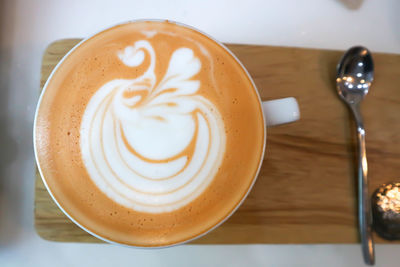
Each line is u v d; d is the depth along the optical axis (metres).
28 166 0.27
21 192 0.27
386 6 0.29
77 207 0.21
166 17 0.28
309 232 0.26
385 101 0.27
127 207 0.21
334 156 0.26
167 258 0.27
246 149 0.22
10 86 0.27
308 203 0.26
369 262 0.25
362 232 0.26
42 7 0.28
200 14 0.28
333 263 0.27
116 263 0.27
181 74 0.22
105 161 0.21
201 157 0.21
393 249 0.28
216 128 0.22
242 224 0.26
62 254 0.26
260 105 0.22
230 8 0.29
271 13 0.29
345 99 0.26
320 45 0.29
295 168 0.26
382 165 0.27
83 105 0.21
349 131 0.27
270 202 0.26
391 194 0.26
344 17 0.29
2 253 0.26
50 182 0.21
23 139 0.27
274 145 0.26
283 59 0.27
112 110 0.21
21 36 0.28
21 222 0.26
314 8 0.29
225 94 0.22
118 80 0.22
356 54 0.27
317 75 0.27
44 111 0.21
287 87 0.27
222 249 0.27
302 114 0.26
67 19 0.28
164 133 0.21
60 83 0.21
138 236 0.21
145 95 0.22
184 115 0.22
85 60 0.22
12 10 0.28
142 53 0.22
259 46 0.27
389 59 0.27
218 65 0.22
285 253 0.27
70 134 0.21
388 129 0.27
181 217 0.21
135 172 0.21
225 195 0.21
